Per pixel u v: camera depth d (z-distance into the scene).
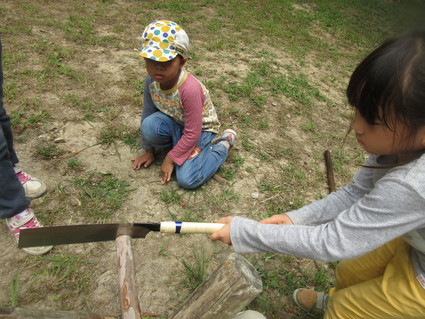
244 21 5.96
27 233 1.29
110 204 2.31
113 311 1.81
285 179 2.81
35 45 3.90
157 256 2.08
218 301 1.13
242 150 3.01
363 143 1.14
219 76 4.02
